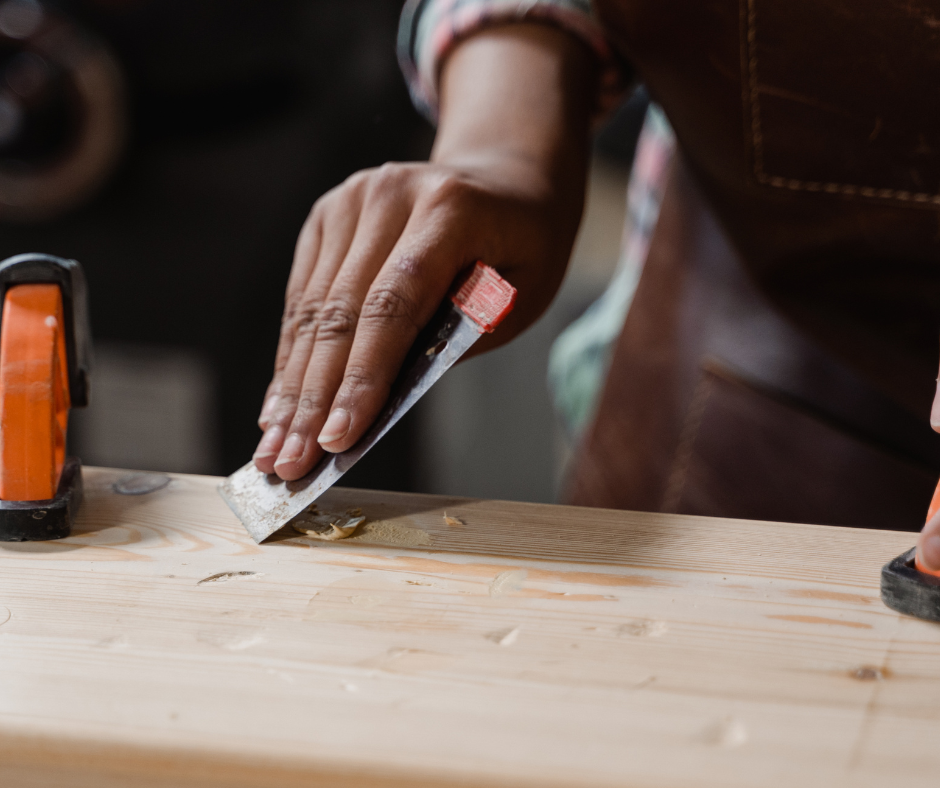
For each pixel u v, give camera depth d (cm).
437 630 50
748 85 72
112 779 41
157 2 187
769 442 101
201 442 242
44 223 210
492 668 46
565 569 58
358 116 205
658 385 110
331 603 53
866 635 50
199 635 49
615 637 49
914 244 76
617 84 99
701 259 105
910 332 82
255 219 215
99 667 46
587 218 296
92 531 63
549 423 273
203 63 194
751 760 39
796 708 43
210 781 40
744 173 79
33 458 62
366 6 192
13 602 52
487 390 268
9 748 41
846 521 98
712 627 51
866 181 73
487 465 273
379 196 69
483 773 38
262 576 56
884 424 95
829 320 86
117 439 242
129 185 209
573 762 39
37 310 65
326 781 39
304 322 70
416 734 41
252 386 237
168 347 231
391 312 62
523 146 80
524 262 73
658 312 110
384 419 62
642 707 43
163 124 202
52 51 183
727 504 105
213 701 43
